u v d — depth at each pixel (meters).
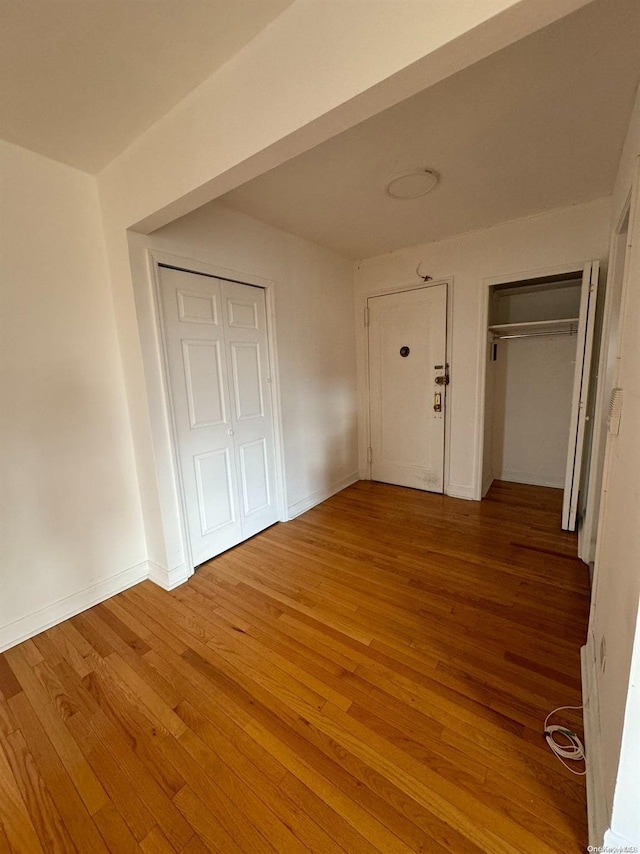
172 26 1.18
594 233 2.55
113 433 2.17
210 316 2.40
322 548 2.66
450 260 3.19
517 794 1.11
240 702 1.46
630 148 1.55
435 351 3.42
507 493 3.56
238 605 2.06
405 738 1.29
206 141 1.45
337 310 3.56
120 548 2.24
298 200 2.37
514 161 1.98
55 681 1.59
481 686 1.48
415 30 0.93
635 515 0.92
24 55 1.25
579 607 1.93
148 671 1.63
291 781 1.17
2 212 1.70
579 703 1.39
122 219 1.92
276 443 2.98
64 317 1.93
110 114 1.57
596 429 2.18
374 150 1.85
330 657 1.67
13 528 1.81
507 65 1.34
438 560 2.44
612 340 1.91
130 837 1.05
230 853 1.00
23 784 1.19
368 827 1.05
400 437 3.80
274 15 1.16
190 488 2.36
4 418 1.76
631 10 1.14
